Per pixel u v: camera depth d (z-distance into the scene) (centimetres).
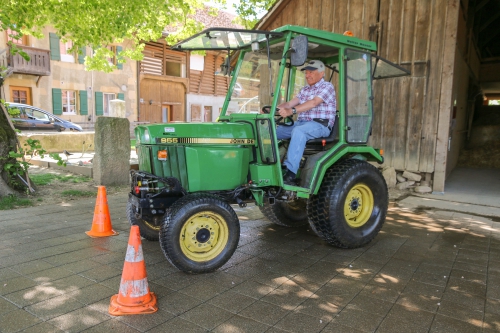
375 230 441
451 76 702
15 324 262
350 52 425
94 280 332
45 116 1599
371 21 787
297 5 890
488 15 1276
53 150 1166
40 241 429
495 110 1409
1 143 614
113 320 270
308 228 510
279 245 438
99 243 426
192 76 2669
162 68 2502
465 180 860
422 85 734
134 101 2372
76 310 282
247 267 371
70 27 844
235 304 297
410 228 511
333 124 435
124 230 477
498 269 372
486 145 1170
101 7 807
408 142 757
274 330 261
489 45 1593
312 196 423
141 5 853
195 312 283
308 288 326
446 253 415
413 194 720
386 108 779
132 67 2330
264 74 459
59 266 361
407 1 739
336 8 833
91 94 2177
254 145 393
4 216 526
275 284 334
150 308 282
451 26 694
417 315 283
